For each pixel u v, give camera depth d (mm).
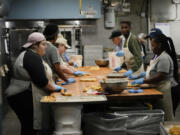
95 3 7598
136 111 3021
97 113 2990
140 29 8602
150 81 3180
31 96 3037
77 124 2818
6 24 7602
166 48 3203
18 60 3023
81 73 4383
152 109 3221
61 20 7914
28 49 3018
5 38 6281
